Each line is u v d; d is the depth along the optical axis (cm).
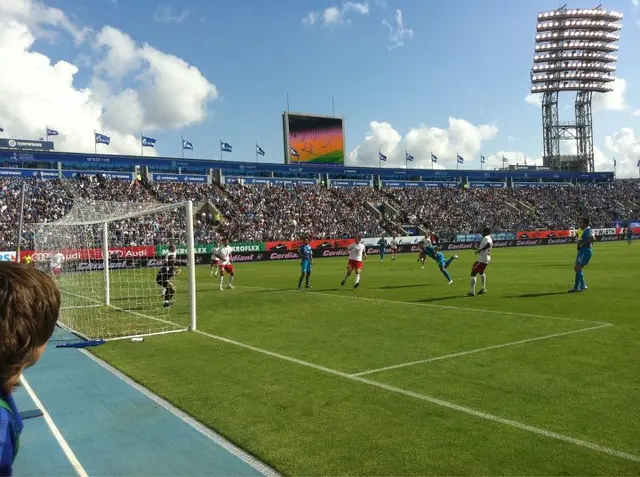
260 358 802
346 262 3797
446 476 400
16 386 148
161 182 5056
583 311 1173
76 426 539
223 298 1641
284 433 495
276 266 3391
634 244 5012
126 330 1109
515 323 1046
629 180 7731
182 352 866
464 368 714
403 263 3269
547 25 7788
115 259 3180
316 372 711
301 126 5566
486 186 7062
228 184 5441
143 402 611
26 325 137
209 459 449
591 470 405
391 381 660
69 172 4591
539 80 7762
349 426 509
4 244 3400
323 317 1195
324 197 5769
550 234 5794
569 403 562
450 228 5803
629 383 631
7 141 4531
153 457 458
